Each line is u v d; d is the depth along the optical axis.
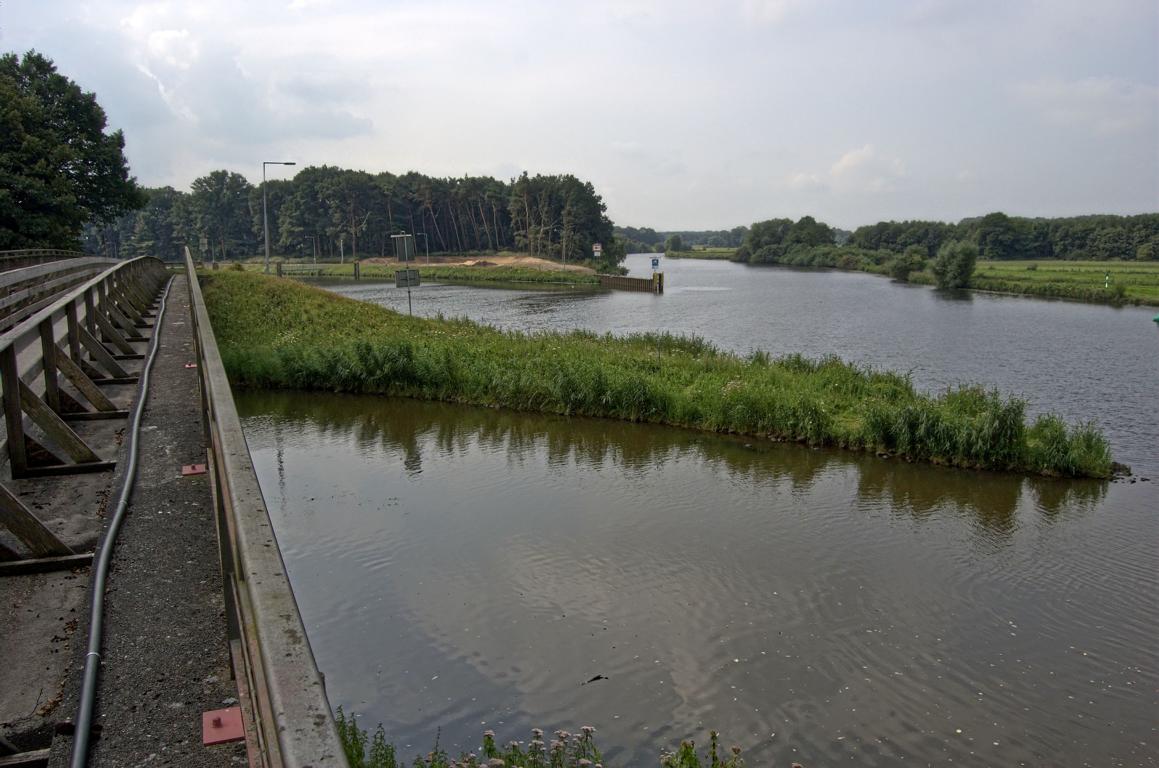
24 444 4.67
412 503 13.20
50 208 30.72
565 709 7.39
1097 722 7.30
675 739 6.95
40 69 36.78
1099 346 34.22
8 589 3.37
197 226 116.00
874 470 15.26
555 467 15.45
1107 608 9.52
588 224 118.19
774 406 18.02
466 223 128.75
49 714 2.59
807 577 10.29
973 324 43.44
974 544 11.53
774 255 154.88
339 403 21.72
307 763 1.09
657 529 12.00
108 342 10.32
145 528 3.92
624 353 24.45
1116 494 13.97
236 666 2.49
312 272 95.81
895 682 7.88
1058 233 125.88
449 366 22.64
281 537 11.62
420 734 7.00
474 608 9.38
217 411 2.96
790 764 6.64
